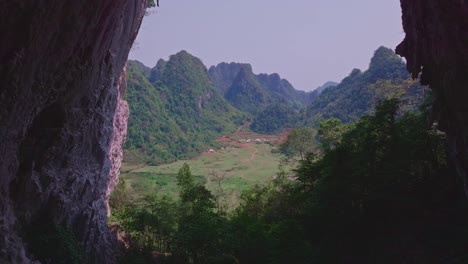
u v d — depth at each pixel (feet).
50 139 66.90
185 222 104.58
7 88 48.73
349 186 80.18
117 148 145.79
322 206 82.02
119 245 100.37
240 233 97.25
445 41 55.06
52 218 68.28
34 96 56.39
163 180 292.20
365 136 88.38
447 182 84.69
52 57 56.18
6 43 46.47
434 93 69.51
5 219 54.44
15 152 57.62
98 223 87.61
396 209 80.18
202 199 119.65
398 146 82.79
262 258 86.74
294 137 186.91
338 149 86.94
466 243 65.57
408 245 72.74
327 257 77.87
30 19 46.88
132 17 92.48
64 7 52.37
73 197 77.30
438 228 72.84
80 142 77.51
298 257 77.92
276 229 96.17
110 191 143.33
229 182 288.71
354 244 79.15
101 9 61.72
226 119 581.94
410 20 72.54
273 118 578.66
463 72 51.93
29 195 64.18
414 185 86.69
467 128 54.75
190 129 481.05
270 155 424.46
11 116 51.78
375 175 79.71
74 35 58.03
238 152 444.14
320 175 101.81
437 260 66.28
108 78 83.76
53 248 63.77
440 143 90.07
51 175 68.54
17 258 53.01
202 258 92.43
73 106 70.49
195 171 331.57
